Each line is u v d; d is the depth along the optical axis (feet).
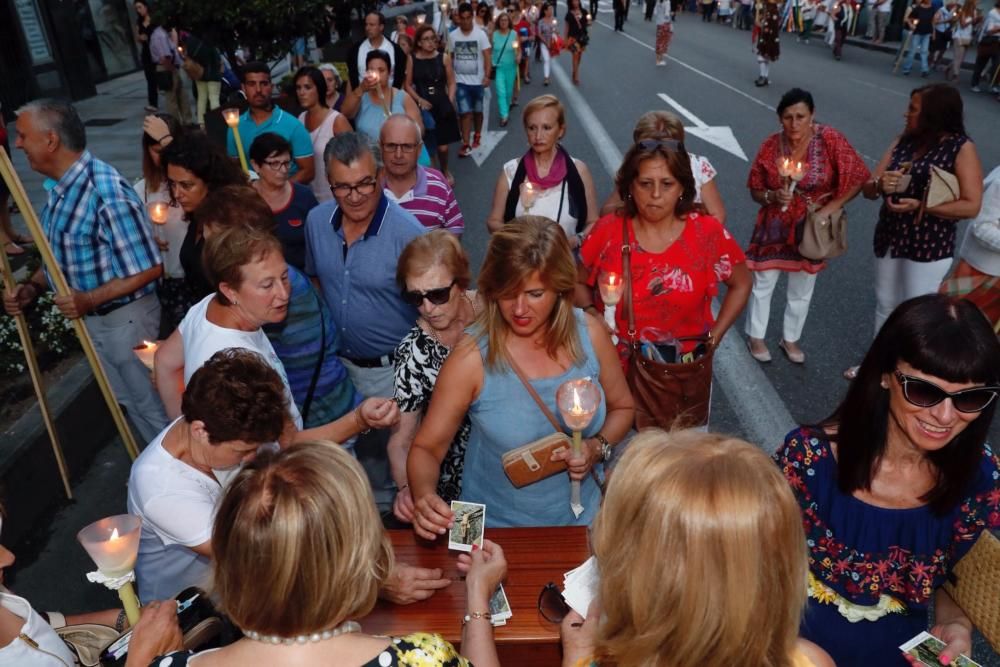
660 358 9.80
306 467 4.43
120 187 11.69
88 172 11.51
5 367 15.46
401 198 13.89
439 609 6.72
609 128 39.50
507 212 14.10
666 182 9.37
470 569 6.63
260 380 6.50
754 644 3.83
